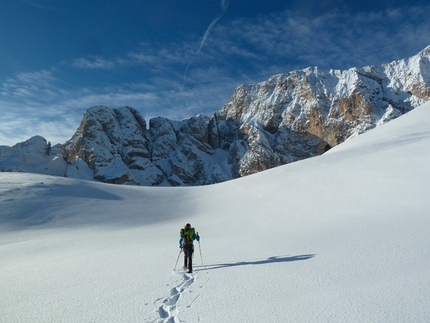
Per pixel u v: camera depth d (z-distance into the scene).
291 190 30.05
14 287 9.05
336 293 5.39
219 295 6.09
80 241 22.30
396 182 21.34
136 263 10.77
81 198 40.97
